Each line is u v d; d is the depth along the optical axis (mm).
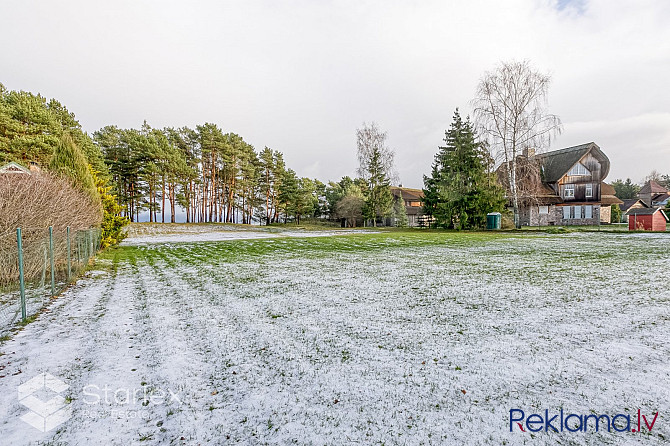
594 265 8984
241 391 2781
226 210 55844
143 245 18734
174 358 3465
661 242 15359
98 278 8406
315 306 5422
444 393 2691
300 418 2385
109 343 3908
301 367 3217
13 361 3412
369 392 2729
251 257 12500
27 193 8055
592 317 4555
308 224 56156
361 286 6930
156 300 6023
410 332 4137
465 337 3928
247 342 3893
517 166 24109
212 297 6176
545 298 5633
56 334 4234
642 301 5328
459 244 16047
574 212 34938
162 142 45719
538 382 2840
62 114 32125
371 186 39156
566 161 35062
